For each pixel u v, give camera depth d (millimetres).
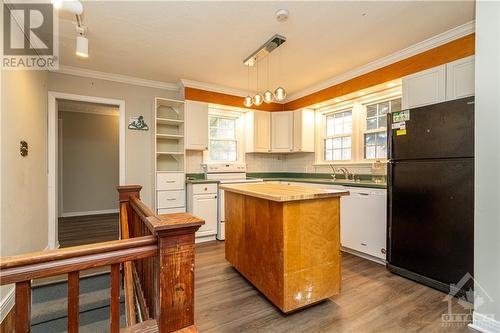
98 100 3623
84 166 5762
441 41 2578
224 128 4699
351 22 2338
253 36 2592
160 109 4051
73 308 850
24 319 789
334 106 4270
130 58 3119
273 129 4754
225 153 4684
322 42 2715
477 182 1682
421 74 2660
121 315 2293
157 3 2057
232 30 2471
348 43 2734
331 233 2025
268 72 3592
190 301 963
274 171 5152
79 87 3498
